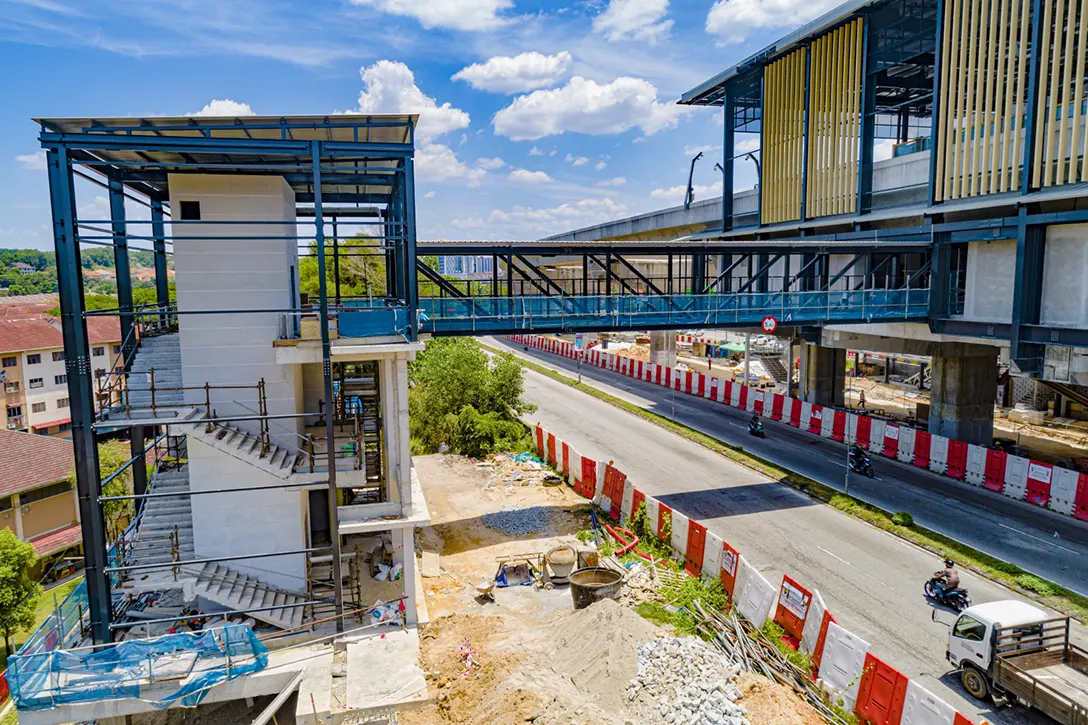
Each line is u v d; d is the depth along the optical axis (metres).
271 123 15.86
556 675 14.96
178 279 18.20
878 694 13.32
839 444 35.44
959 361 32.38
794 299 28.03
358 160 19.45
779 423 40.69
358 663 16.11
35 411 57.16
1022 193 25.47
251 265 18.42
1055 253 25.52
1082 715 12.23
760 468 31.19
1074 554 21.44
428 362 43.06
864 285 31.70
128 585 16.95
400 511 18.00
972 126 27.77
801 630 16.20
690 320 26.14
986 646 14.13
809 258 39.72
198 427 17.02
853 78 34.25
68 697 14.51
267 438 18.41
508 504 27.86
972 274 29.30
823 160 36.53
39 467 35.97
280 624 17.38
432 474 32.50
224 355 18.56
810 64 37.19
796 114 38.62
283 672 15.65
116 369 19.02
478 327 23.08
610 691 14.21
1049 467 25.44
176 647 15.30
